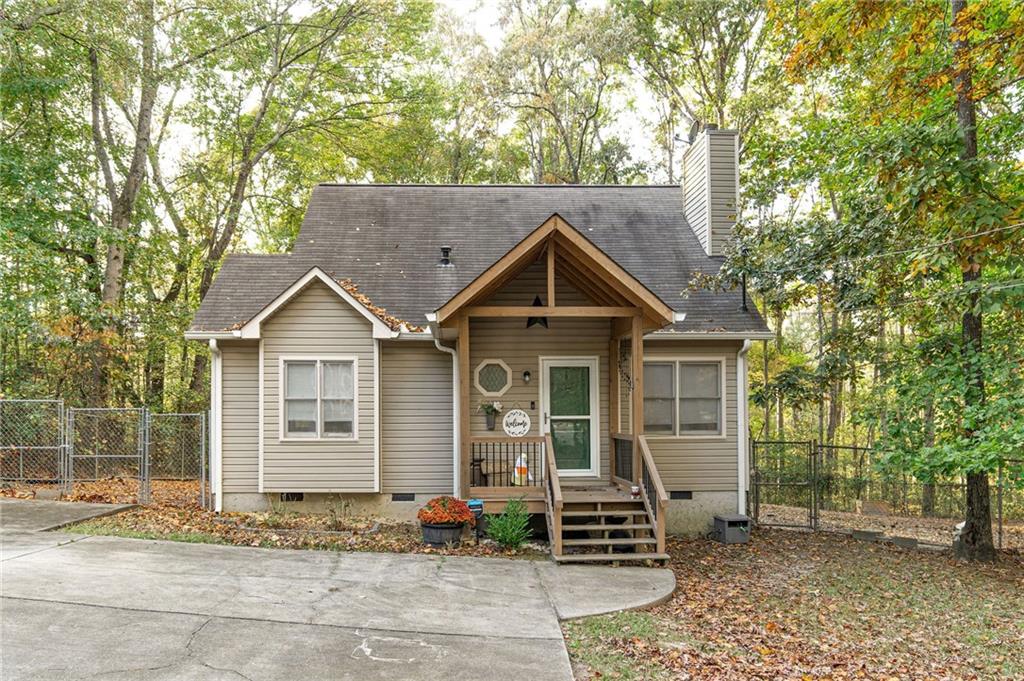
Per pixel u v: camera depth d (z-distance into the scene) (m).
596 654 6.32
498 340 12.89
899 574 10.39
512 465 12.32
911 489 17.81
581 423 12.88
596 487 12.55
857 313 14.15
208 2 19.27
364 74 23.81
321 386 12.20
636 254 14.88
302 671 5.54
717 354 13.16
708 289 13.41
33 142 17.91
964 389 10.90
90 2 16.22
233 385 12.38
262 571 8.28
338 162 26.88
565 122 30.95
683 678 5.95
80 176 19.42
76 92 18.92
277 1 21.66
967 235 10.73
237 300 13.07
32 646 5.68
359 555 9.45
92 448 16.55
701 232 15.34
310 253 14.46
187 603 6.93
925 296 12.51
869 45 13.67
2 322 15.61
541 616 7.23
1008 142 12.38
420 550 10.12
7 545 8.76
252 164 22.75
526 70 29.19
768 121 24.34
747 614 8.02
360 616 6.90
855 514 16.59
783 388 14.57
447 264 14.25
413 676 5.58
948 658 6.98
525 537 10.68
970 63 11.02
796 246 13.19
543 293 12.98
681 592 8.71
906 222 11.88
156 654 5.68
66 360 17.39
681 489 12.99
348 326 12.27
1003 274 12.05
